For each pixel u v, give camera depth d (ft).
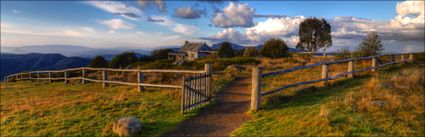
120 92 43.01
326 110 23.13
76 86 55.11
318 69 61.41
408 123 20.74
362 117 21.88
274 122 23.12
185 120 26.63
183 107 28.48
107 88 49.19
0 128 25.13
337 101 27.04
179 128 24.31
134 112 28.91
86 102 33.94
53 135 22.79
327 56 104.78
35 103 35.83
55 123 25.73
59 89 52.11
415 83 35.32
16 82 75.15
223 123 25.21
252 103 27.63
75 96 40.63
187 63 103.86
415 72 43.19
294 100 30.45
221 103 33.47
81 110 30.42
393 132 18.99
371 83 35.22
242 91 41.19
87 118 26.99
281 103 29.48
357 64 64.49
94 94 40.52
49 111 30.58
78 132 23.15
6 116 29.04
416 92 31.19
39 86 60.85
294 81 44.83
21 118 27.94
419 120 21.48
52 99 38.75
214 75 59.26
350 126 19.85
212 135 22.21
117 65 173.06
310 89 35.04
